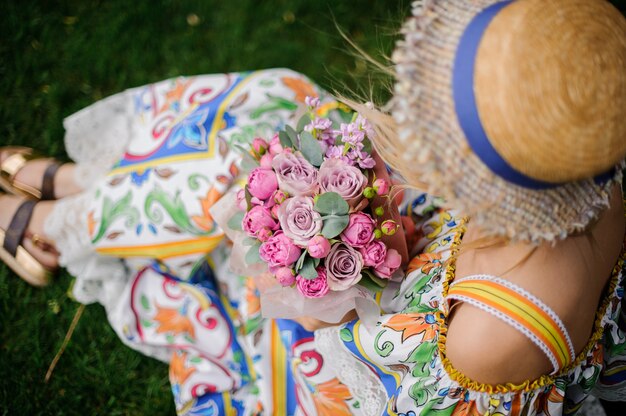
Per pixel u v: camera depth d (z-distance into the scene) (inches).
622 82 34.5
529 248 42.8
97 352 83.7
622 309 53.9
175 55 102.3
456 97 35.7
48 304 85.7
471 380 45.6
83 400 81.5
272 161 51.8
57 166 83.4
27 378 81.7
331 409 65.9
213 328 74.6
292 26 104.6
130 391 82.1
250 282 75.5
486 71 34.4
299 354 66.5
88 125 81.7
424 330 49.8
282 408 71.2
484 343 43.3
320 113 64.6
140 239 69.6
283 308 53.2
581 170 35.2
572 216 38.9
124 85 100.4
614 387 57.4
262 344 72.9
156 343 75.4
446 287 48.1
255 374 72.5
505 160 35.4
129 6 103.8
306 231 48.0
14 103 97.2
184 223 67.1
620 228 47.9
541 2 35.1
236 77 73.8
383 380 56.9
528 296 42.4
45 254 81.8
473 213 38.4
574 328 44.0
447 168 37.4
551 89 33.3
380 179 49.3
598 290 46.0
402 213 63.0
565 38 33.9
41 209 80.5
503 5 36.4
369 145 51.0
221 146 67.1
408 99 37.1
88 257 76.0
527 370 44.4
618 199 47.6
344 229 48.5
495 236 43.3
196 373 72.5
